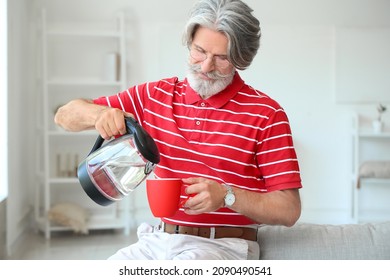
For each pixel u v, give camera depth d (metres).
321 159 5.83
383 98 5.79
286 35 5.72
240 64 1.72
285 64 5.75
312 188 5.85
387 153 5.86
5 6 4.29
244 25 1.67
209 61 1.69
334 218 5.87
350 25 5.74
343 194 5.86
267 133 1.75
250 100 1.79
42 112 5.46
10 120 4.48
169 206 1.58
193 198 1.53
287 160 1.73
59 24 5.49
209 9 1.67
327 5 5.67
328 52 5.76
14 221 4.64
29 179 5.49
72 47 5.54
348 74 5.77
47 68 5.50
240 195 1.60
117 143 1.55
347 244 1.81
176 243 1.72
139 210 5.68
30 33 5.43
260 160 1.76
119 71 5.44
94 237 5.12
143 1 5.50
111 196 1.59
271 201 1.66
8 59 4.38
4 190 4.30
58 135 5.54
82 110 1.69
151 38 5.61
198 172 1.77
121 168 1.55
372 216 5.88
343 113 5.82
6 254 4.23
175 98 1.85
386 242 1.80
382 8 5.71
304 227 1.88
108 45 5.58
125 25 5.57
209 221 1.74
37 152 5.29
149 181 1.59
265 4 5.64
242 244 1.73
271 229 1.89
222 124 1.77
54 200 5.58
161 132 1.82
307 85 5.78
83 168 1.60
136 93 1.88
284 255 1.82
